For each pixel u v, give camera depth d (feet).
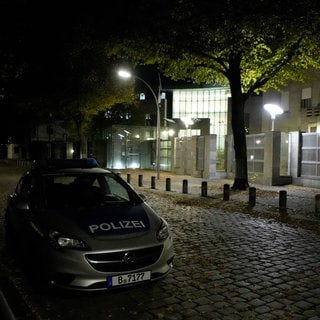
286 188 61.16
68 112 97.04
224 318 13.80
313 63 54.13
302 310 14.62
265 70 55.57
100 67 78.84
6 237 22.84
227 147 82.12
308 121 102.27
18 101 84.28
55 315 13.80
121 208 17.29
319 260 21.16
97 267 14.06
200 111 181.57
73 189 19.81
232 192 52.80
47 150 151.23
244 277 18.20
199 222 32.04
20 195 20.51
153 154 119.55
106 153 123.65
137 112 152.15
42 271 14.67
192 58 52.75
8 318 13.12
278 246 24.14
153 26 43.65
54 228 15.05
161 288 16.57
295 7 39.06
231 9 39.19
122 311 14.21
